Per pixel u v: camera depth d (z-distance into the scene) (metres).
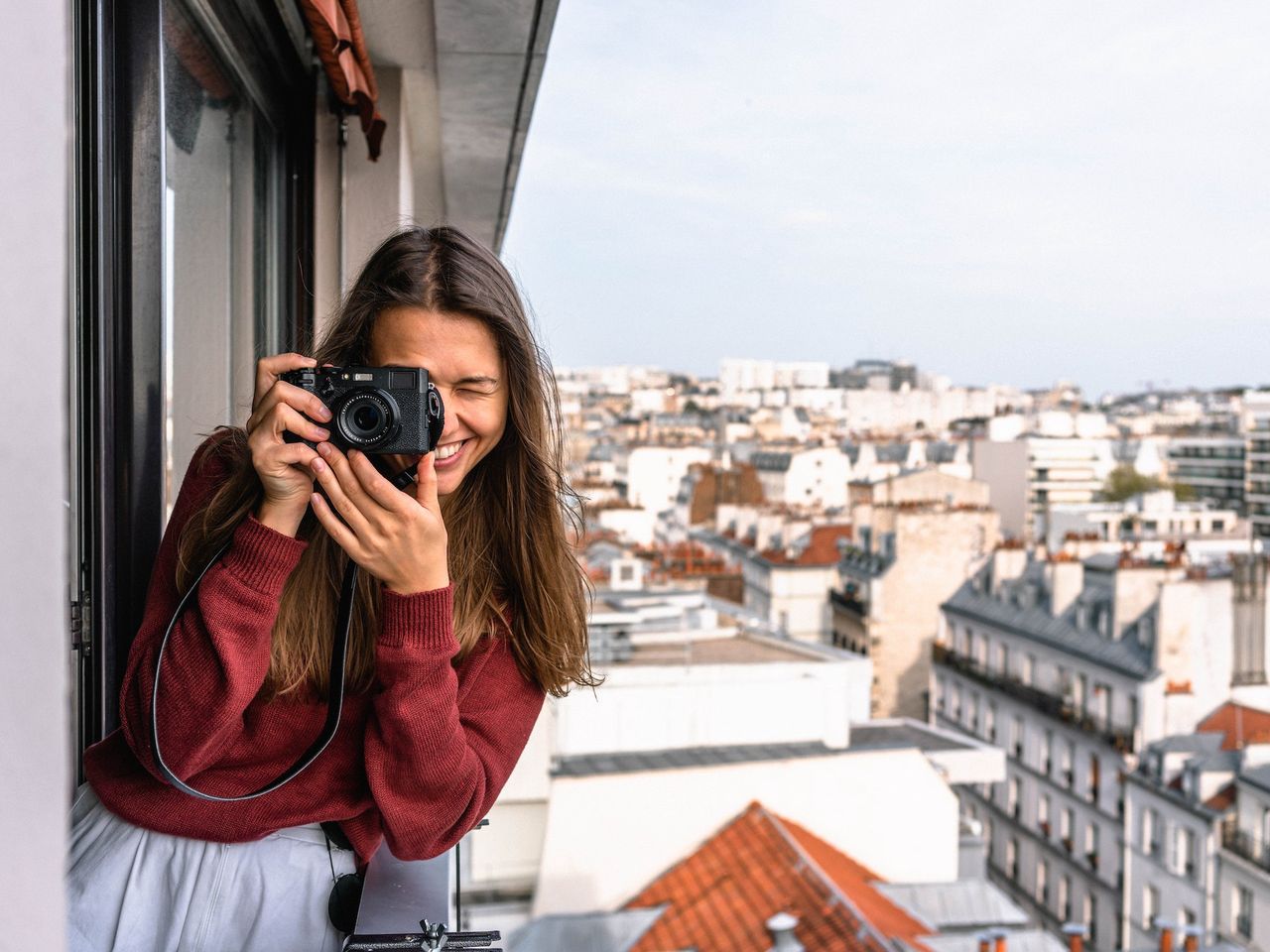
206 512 1.02
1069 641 33.78
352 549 0.96
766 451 80.81
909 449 74.44
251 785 1.09
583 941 13.48
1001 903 14.66
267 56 2.64
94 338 1.46
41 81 0.25
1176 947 23.56
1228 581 29.94
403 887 1.05
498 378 1.07
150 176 1.55
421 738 1.00
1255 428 76.06
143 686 1.00
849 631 46.56
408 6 3.00
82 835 1.15
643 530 58.56
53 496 0.26
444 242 1.06
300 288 3.13
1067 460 85.69
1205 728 29.48
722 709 16.67
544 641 1.18
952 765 20.73
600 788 14.88
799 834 14.94
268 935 1.09
